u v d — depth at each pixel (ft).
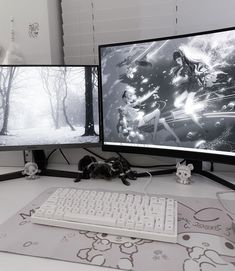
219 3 3.23
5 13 3.58
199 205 2.24
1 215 2.14
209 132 2.56
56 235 1.82
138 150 2.99
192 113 2.64
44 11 3.49
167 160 3.44
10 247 1.68
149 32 3.53
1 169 3.58
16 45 3.58
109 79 3.06
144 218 1.86
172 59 2.69
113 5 3.62
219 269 1.44
